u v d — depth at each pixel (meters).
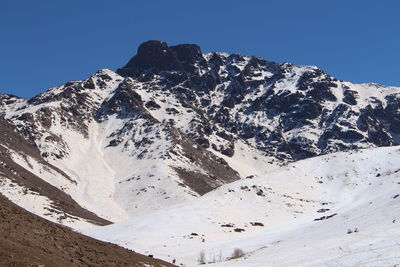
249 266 71.50
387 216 94.81
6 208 48.09
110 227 147.38
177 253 112.50
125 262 52.66
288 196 173.25
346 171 188.75
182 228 140.88
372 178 181.00
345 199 169.25
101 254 50.78
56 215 188.38
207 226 144.38
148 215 156.25
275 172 192.62
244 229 143.75
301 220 149.00
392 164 187.38
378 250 61.38
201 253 99.12
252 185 177.62
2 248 37.88
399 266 51.25
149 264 58.19
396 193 115.81
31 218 49.22
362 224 95.06
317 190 179.75
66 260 42.84
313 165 198.00
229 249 114.44
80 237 54.47
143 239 128.88
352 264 56.75
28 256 38.56
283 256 74.81
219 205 162.12
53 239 46.91
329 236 92.94
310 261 66.75
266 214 159.75
